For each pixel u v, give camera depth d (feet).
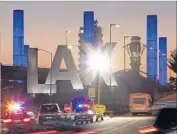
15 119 253.85
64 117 339.57
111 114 463.83
